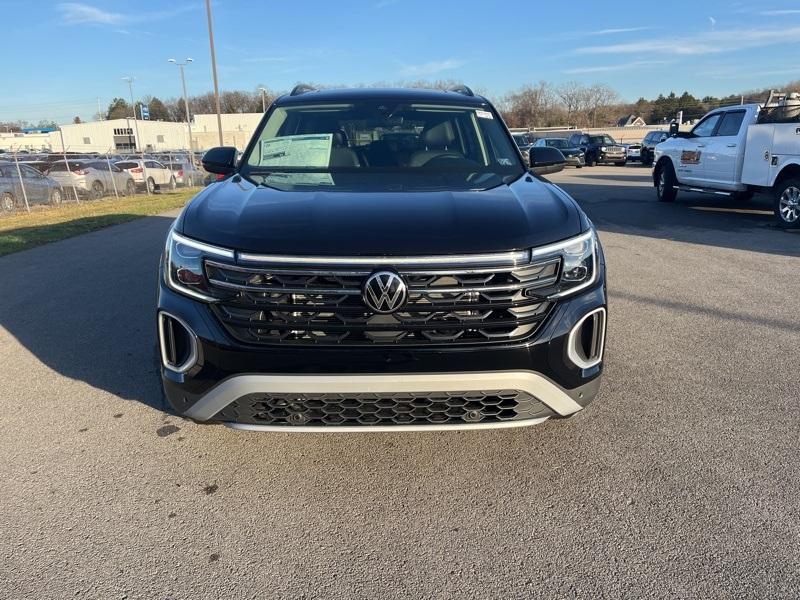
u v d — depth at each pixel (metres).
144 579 2.21
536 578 2.21
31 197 18.25
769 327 4.84
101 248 9.15
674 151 12.49
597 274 2.67
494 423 2.52
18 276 7.16
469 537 2.43
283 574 2.24
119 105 119.31
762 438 3.14
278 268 2.39
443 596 2.13
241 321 2.44
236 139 75.44
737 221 10.47
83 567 2.27
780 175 9.75
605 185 17.95
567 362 2.54
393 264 2.37
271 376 2.40
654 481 2.78
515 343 2.44
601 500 2.65
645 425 3.29
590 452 3.04
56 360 4.29
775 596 2.09
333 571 2.26
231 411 2.52
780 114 9.93
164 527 2.50
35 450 3.09
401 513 2.59
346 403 2.45
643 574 2.21
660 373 3.97
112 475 2.87
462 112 4.14
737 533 2.41
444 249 2.39
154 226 11.98
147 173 24.75
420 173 3.43
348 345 2.39
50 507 2.63
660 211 11.88
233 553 2.35
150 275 7.08
